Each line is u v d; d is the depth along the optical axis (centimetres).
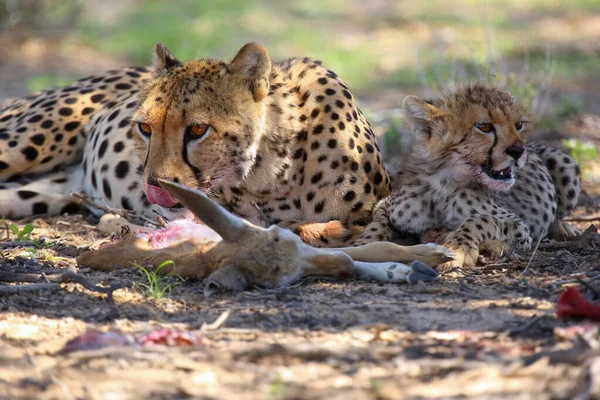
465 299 822
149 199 979
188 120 966
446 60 2659
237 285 846
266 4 4312
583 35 3244
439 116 1091
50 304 811
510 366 612
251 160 1016
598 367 579
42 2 3212
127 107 1228
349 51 3056
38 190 1286
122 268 916
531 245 1081
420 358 652
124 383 613
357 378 617
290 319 763
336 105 1084
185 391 600
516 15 3816
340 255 880
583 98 2189
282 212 1083
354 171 1080
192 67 1015
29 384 615
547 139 1744
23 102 1382
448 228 1088
